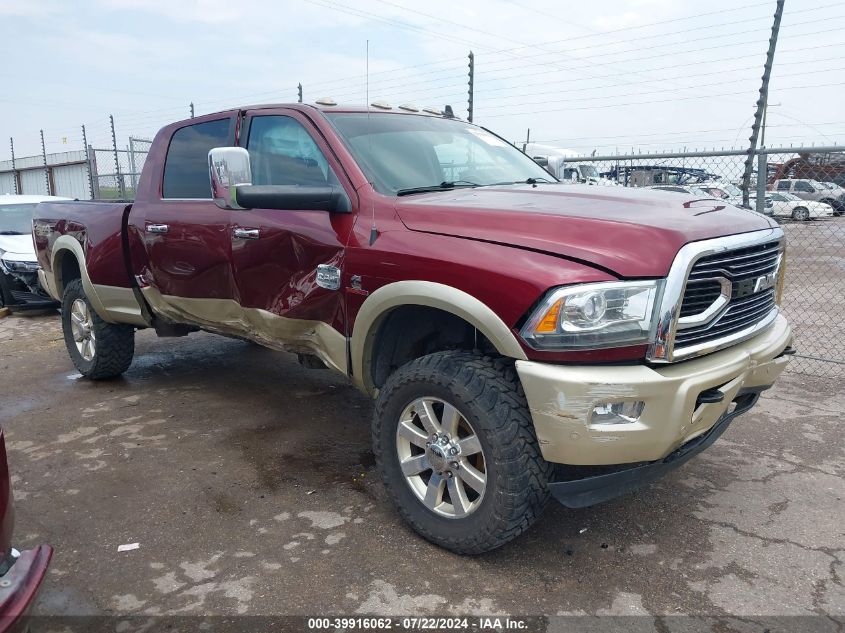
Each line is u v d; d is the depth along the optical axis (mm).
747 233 2922
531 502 2736
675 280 2523
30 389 5484
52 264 5691
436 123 4281
